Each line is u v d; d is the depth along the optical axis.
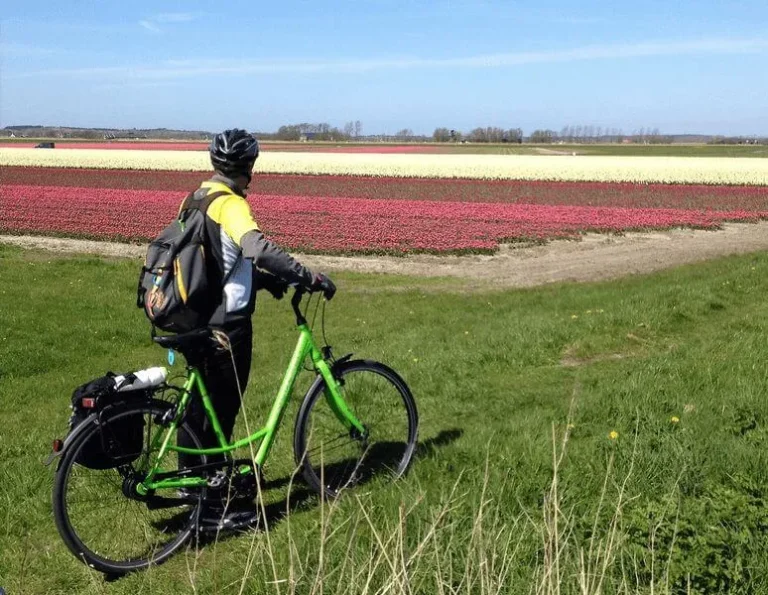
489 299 15.76
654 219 32.69
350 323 13.50
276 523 3.94
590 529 3.30
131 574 3.67
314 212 34.53
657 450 4.36
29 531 4.25
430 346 9.58
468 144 173.75
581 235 28.69
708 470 4.01
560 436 4.89
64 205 36.44
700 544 3.01
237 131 3.88
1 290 15.29
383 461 4.57
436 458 4.53
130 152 83.94
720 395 5.69
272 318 13.98
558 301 13.74
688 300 10.58
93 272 18.36
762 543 3.07
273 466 4.92
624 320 9.27
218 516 3.98
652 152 125.56
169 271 3.73
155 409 3.83
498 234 27.45
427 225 30.08
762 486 3.68
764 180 55.91
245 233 3.69
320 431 4.27
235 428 5.78
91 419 3.66
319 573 2.57
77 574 3.73
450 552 2.93
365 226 29.58
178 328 3.80
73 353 10.94
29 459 5.55
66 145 126.12
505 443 4.71
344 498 3.90
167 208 35.72
